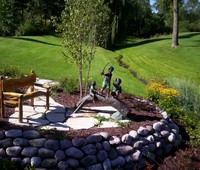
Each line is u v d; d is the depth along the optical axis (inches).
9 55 744.3
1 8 1228.5
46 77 515.8
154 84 443.2
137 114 320.2
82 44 357.7
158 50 1051.3
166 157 291.1
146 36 2224.4
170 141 299.6
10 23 1310.3
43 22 1818.4
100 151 247.6
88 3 340.8
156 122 301.1
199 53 974.4
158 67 810.2
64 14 349.1
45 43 1083.3
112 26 1169.4
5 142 235.9
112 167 250.8
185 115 378.6
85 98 315.9
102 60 799.7
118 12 1209.4
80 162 241.1
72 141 242.7
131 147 263.1
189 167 278.8
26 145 237.9
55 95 371.2
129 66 847.7
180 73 729.6
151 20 2247.8
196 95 409.7
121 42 1289.4
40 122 281.0
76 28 341.4
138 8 1957.4
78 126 279.1
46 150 235.8
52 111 316.2
